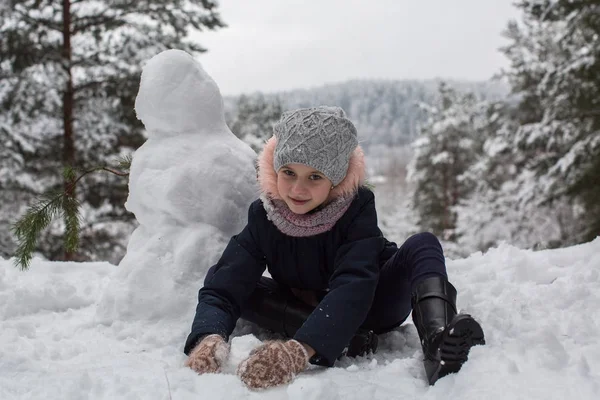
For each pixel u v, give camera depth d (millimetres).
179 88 2379
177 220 2293
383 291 1931
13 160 8672
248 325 2152
